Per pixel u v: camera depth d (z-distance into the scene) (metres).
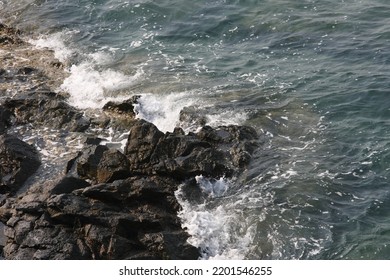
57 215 32.03
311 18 52.69
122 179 35.31
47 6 59.50
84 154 36.84
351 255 30.84
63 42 53.28
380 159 36.91
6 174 37.62
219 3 56.69
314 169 36.56
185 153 36.44
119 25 55.22
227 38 51.81
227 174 36.19
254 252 31.48
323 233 32.25
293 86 44.47
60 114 43.25
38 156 39.72
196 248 31.36
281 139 39.47
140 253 30.66
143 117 42.81
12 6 60.34
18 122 43.22
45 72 49.09
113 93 45.69
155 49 51.12
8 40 54.09
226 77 46.47
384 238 31.70
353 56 47.16
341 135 39.31
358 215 33.22
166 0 57.59
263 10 54.72
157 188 33.97
